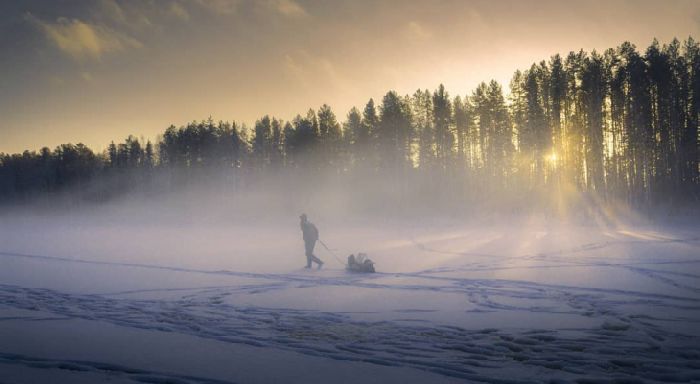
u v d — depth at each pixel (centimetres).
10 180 13212
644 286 1063
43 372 476
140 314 845
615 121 6266
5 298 1027
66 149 12356
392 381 452
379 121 8069
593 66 6319
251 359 534
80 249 2442
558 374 479
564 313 804
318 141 8544
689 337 632
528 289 1063
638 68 6128
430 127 7969
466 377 468
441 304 908
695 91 6072
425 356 553
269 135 10006
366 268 1436
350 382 447
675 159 5988
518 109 6906
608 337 638
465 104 7894
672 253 1797
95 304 950
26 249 2450
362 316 809
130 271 1509
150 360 528
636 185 5962
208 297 1027
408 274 1375
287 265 1675
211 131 10294
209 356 548
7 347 594
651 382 452
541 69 6819
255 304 938
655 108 6200
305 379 456
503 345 605
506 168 7144
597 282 1136
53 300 1000
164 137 11181
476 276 1292
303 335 670
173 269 1559
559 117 6638
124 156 11888
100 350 578
